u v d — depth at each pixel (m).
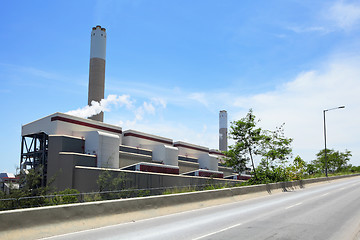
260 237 9.77
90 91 78.00
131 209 13.48
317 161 94.00
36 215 9.78
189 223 12.55
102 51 80.38
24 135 47.84
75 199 23.66
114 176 34.28
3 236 8.64
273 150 37.41
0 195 20.47
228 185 34.09
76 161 36.66
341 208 17.36
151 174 39.25
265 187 27.88
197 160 72.44
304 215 14.67
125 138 55.00
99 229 11.22
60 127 42.00
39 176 24.66
